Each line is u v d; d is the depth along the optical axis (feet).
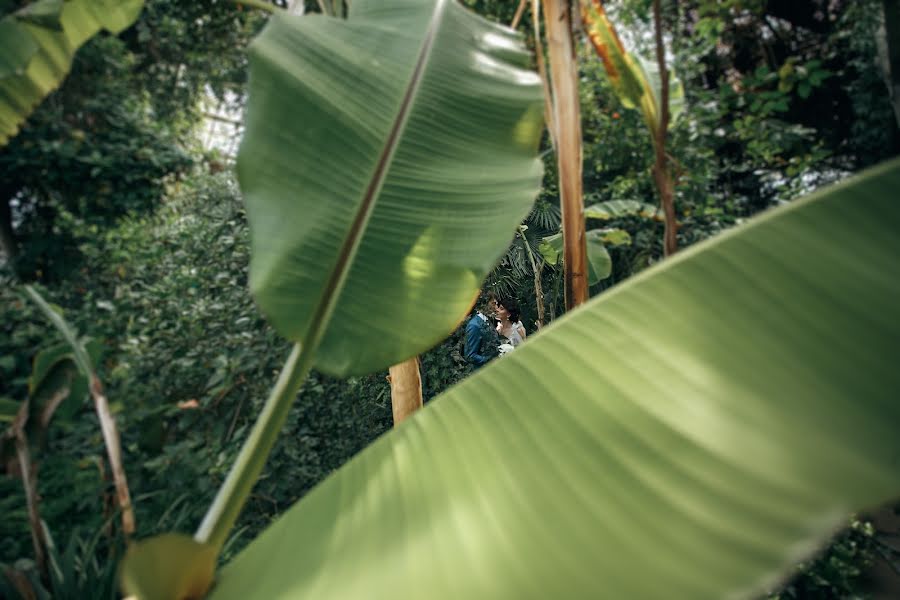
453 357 7.84
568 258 5.97
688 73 14.94
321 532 2.12
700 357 1.80
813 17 18.28
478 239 3.62
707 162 14.23
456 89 4.41
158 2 21.38
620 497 1.59
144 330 11.21
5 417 6.97
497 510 1.75
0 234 18.62
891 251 1.80
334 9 6.74
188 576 2.16
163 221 18.80
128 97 19.93
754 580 1.28
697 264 2.05
